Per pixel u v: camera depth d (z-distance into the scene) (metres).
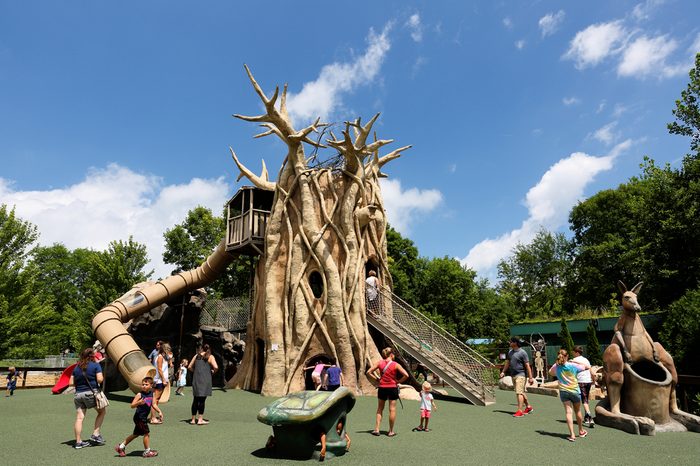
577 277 46.50
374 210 19.66
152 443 9.41
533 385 22.05
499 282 71.19
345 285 19.02
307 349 18.30
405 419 12.63
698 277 25.72
